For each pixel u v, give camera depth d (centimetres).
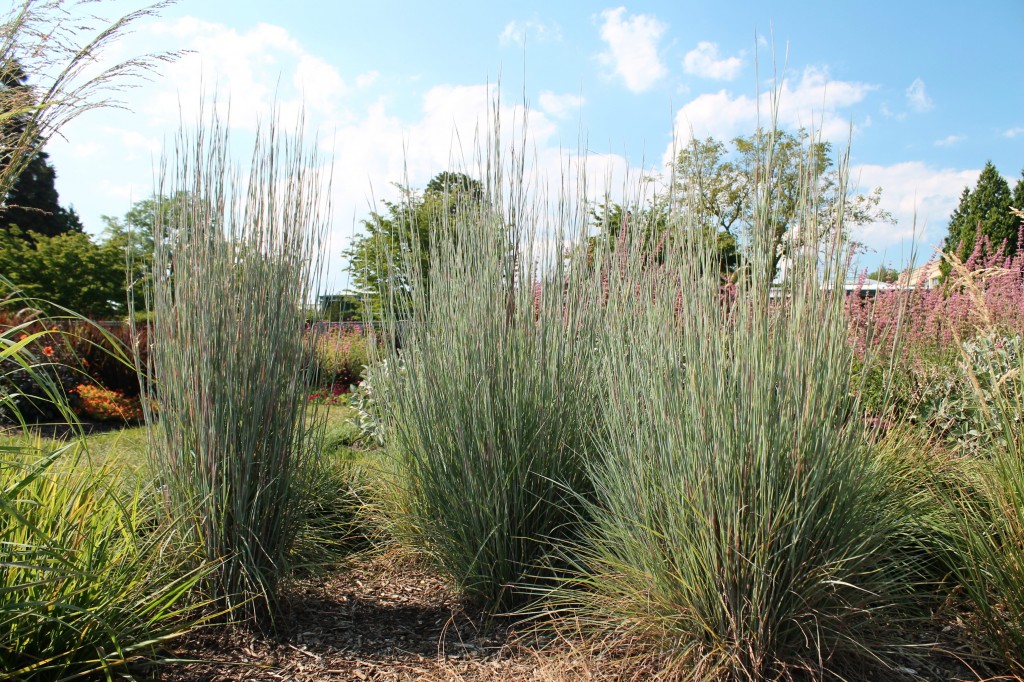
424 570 334
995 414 283
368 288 367
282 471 275
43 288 1908
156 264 273
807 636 213
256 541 267
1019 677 223
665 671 215
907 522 289
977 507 285
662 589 228
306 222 293
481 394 286
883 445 328
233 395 262
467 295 301
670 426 226
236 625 260
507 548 286
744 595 209
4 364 798
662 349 235
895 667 219
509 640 258
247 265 271
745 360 213
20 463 210
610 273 320
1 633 197
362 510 384
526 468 290
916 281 466
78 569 195
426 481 300
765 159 222
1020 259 601
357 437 591
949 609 262
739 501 209
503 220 308
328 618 279
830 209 222
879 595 228
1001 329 484
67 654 201
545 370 300
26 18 239
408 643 258
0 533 214
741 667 207
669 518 225
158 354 269
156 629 235
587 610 250
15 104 246
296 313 284
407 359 315
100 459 350
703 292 229
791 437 210
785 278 223
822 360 214
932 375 420
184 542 262
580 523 291
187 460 263
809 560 213
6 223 1981
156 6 258
